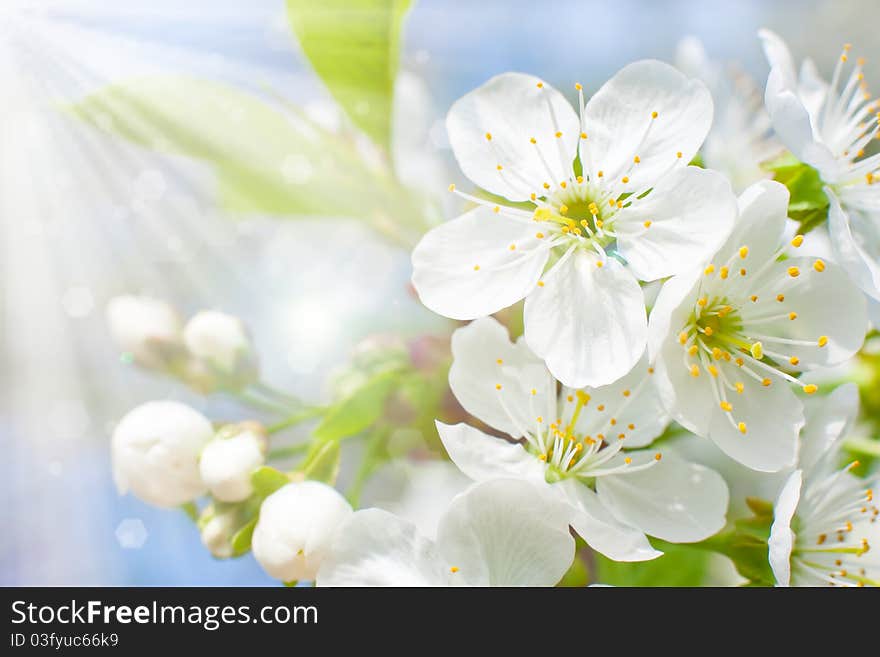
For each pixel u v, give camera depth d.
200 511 0.24
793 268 0.24
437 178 0.26
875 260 0.24
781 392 0.24
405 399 0.25
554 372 0.23
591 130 0.24
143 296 0.27
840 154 0.25
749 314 0.24
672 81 0.24
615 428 0.24
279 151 0.25
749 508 0.24
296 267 0.27
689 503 0.24
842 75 0.30
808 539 0.24
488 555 0.23
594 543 0.23
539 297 0.23
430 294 0.24
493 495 0.23
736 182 0.26
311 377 0.26
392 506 0.25
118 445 0.24
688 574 0.25
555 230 0.24
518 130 0.24
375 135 0.25
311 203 0.26
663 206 0.23
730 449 0.23
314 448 0.24
